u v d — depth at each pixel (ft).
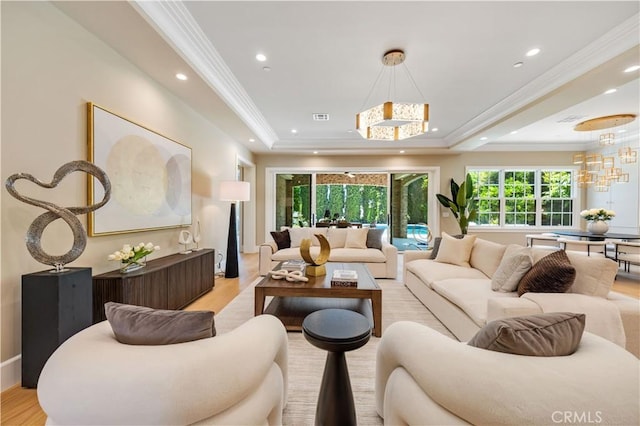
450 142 19.72
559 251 6.73
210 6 7.06
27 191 5.77
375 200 23.16
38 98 5.99
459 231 22.13
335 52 9.08
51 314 5.41
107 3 6.22
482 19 7.49
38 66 5.98
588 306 5.64
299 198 23.39
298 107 14.11
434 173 22.38
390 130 11.18
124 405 2.72
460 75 10.58
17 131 5.60
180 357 2.98
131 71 8.65
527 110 12.23
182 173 11.53
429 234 20.18
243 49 8.97
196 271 10.95
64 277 5.56
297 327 8.30
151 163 9.55
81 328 5.90
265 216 22.76
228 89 11.45
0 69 5.32
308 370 6.36
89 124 7.12
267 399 3.70
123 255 7.63
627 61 8.34
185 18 7.44
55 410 2.83
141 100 9.11
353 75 10.62
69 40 6.64
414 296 11.66
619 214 19.24
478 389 2.71
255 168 22.68
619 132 18.07
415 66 9.95
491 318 6.02
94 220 7.34
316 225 23.16
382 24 7.72
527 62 9.65
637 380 2.65
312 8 7.11
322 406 4.33
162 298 8.68
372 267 14.40
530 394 2.55
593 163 18.02
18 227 5.65
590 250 15.88
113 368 2.85
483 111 14.47
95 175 6.19
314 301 10.66
